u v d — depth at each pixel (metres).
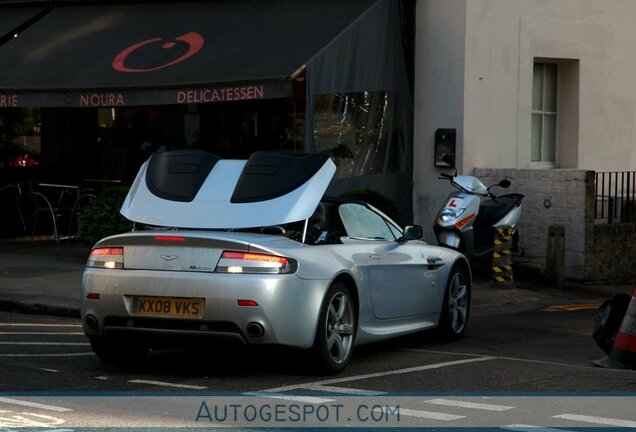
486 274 18.72
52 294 15.45
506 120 20.16
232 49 18.27
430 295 12.10
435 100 19.62
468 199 17.38
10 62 19.52
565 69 21.88
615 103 22.38
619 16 22.30
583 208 18.61
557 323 14.58
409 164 19.83
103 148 22.98
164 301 9.58
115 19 20.67
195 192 10.48
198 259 9.55
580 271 18.67
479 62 19.56
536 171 18.98
